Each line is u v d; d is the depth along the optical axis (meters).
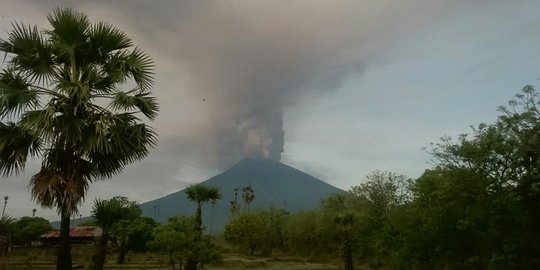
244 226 74.06
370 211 43.72
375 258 39.00
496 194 17.52
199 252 21.22
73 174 10.08
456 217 19.39
